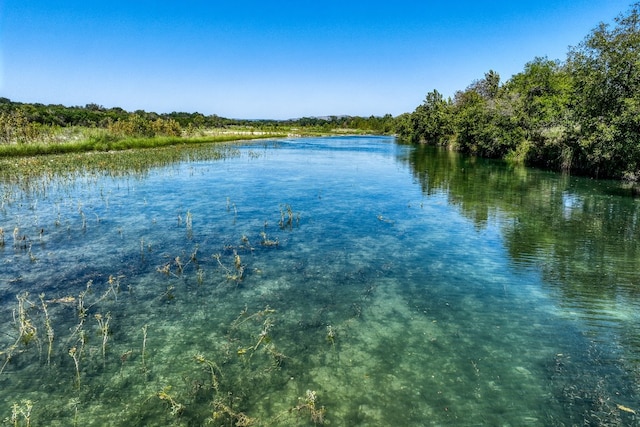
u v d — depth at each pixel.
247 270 11.01
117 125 52.16
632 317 8.48
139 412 5.72
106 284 9.97
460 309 8.86
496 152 44.28
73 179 24.19
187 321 8.27
